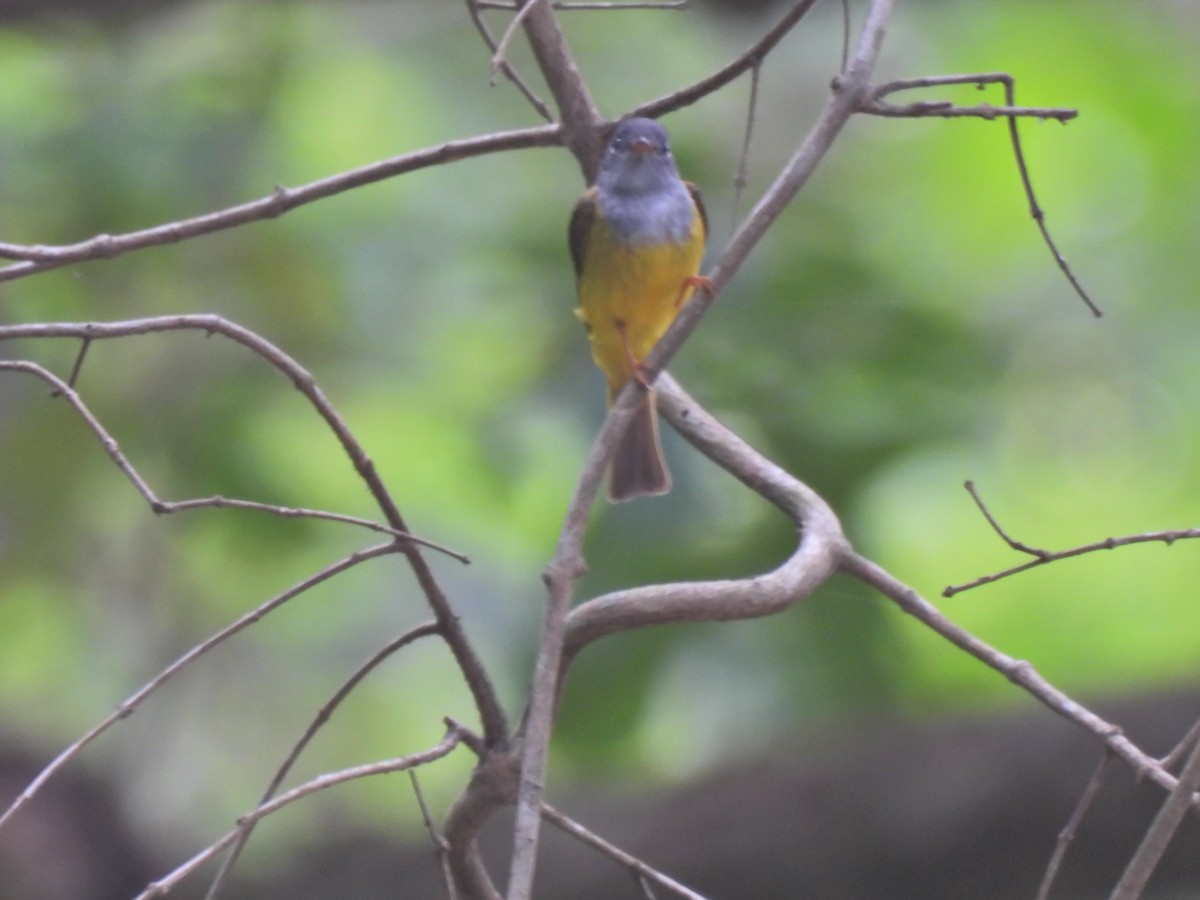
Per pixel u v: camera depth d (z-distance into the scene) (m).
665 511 9.70
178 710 12.83
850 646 9.91
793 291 10.49
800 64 14.00
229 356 11.36
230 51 12.52
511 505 11.34
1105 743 4.93
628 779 10.29
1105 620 13.17
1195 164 15.05
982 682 11.34
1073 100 14.95
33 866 10.47
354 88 13.52
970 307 12.79
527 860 4.16
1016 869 9.49
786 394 10.02
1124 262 14.98
